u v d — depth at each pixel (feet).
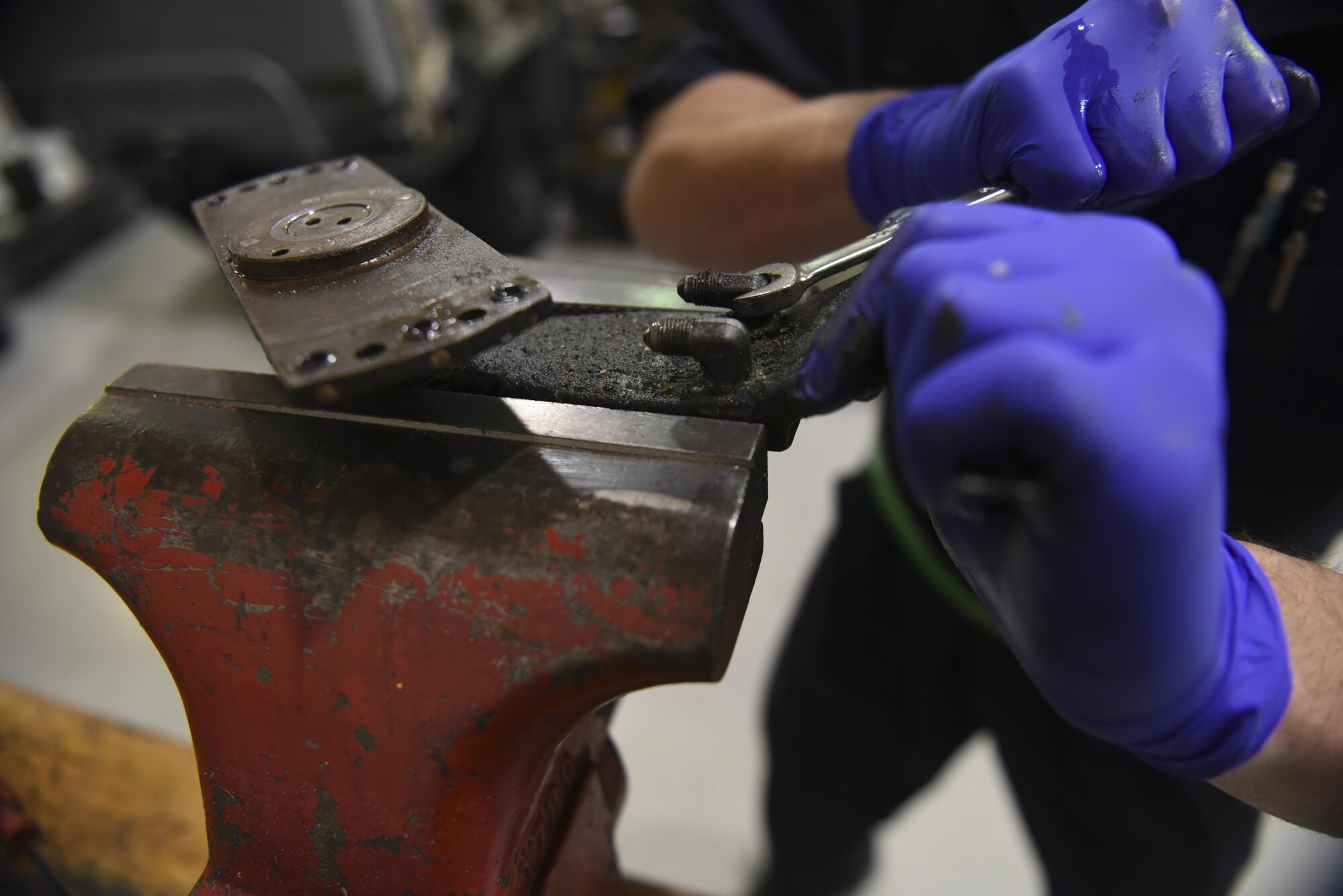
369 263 1.37
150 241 7.77
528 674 1.20
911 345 1.08
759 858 4.26
